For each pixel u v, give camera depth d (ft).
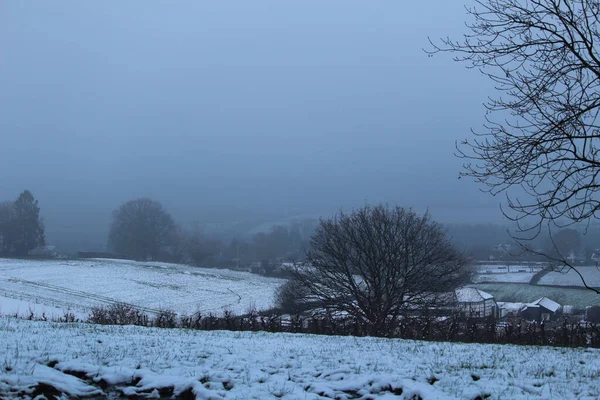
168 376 28.53
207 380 28.89
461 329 68.95
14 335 41.39
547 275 212.84
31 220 399.44
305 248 128.36
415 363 34.68
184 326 73.77
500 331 65.62
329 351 39.24
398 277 117.08
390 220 119.65
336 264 117.08
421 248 118.73
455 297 122.01
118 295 196.13
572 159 35.63
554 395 26.18
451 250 122.52
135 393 27.09
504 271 221.87
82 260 314.76
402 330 67.97
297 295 120.47
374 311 112.06
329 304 115.03
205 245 386.73
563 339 58.95
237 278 257.55
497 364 34.81
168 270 276.41
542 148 35.88
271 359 34.55
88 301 176.86
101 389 27.68
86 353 33.96
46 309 135.85
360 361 34.81
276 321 74.79
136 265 292.81
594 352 42.88
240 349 38.81
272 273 283.18
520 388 27.61
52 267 267.39
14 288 196.34
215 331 56.13
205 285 231.30
